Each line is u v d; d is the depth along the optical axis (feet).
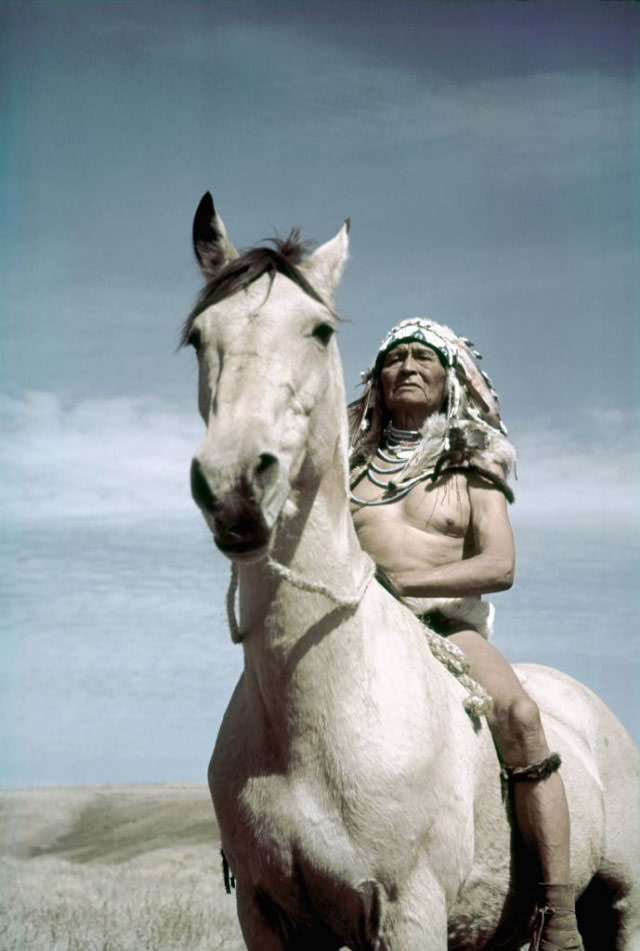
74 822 55.88
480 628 15.19
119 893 36.78
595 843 15.43
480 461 15.20
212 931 28.55
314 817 11.90
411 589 14.37
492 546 14.76
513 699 14.12
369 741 12.00
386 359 16.19
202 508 10.53
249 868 12.38
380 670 12.43
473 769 13.43
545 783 14.01
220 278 11.81
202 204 12.82
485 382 16.38
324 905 12.08
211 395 11.28
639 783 16.42
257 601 12.08
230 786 12.46
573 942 13.85
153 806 60.64
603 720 16.58
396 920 12.01
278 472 10.86
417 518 15.14
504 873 14.06
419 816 12.15
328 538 12.12
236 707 12.81
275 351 11.30
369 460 16.07
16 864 45.06
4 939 27.96
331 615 12.08
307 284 11.91
